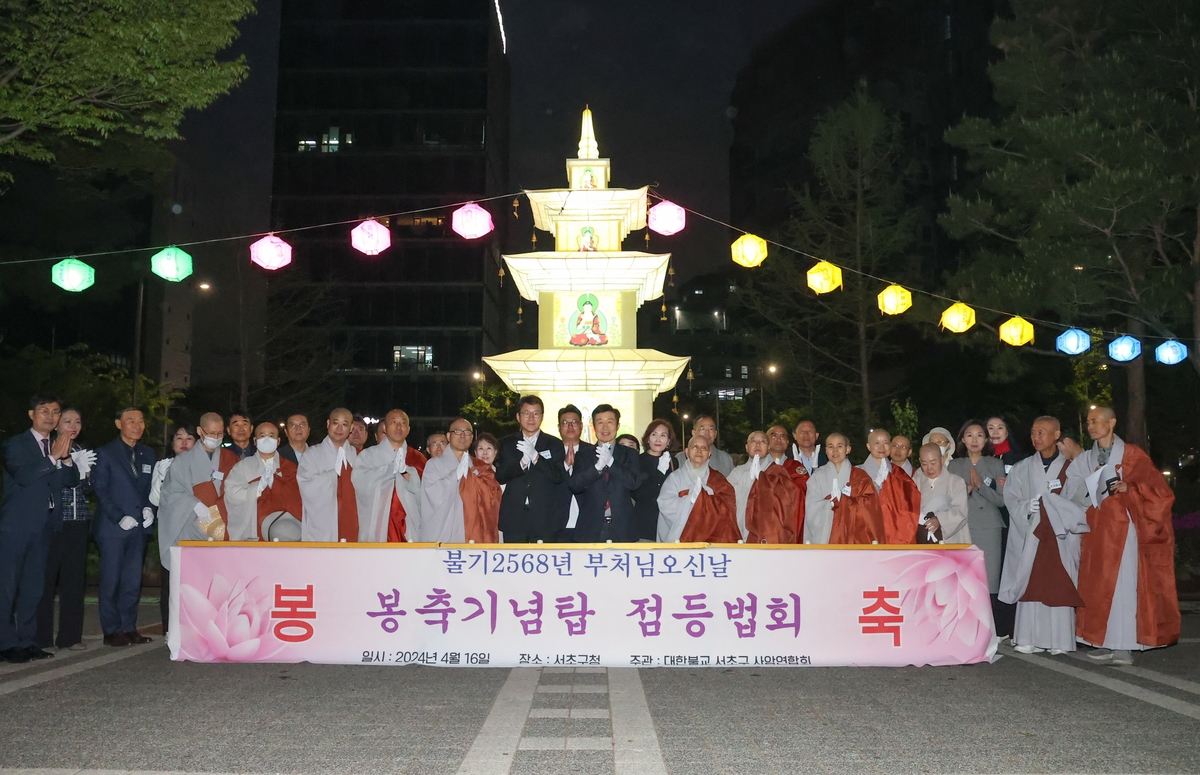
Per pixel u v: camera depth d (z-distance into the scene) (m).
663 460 8.20
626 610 6.83
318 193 58.28
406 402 57.22
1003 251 21.95
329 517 7.85
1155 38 17.34
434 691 6.13
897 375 42.34
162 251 10.06
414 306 57.62
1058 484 7.53
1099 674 6.76
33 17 11.31
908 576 6.94
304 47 59.34
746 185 76.56
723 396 79.44
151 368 53.88
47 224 18.72
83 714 5.44
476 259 57.94
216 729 5.11
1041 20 18.77
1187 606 11.80
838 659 6.84
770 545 6.89
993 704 5.77
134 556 7.99
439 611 6.86
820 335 31.64
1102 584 7.27
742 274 44.06
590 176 18.47
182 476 8.06
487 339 60.78
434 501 7.77
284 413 42.66
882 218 27.25
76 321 44.16
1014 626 7.95
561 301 18.03
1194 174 16.17
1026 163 19.39
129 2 11.48
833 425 27.97
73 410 7.57
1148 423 26.38
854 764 4.50
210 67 12.62
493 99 62.75
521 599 6.84
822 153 27.50
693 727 5.21
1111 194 15.55
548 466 7.69
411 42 59.44
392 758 4.58
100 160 17.08
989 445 9.37
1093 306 17.48
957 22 67.06
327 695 5.98
